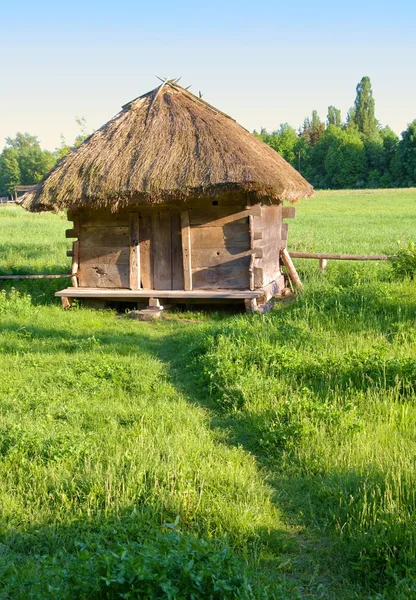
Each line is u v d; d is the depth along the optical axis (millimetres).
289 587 3824
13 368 8766
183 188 11805
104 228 13844
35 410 6930
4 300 13383
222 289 13125
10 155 125062
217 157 12070
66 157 13648
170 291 13203
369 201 63656
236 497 4953
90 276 14039
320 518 4707
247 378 7594
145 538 4160
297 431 5977
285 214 15719
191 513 4645
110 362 8922
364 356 7863
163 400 7492
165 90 14289
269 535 4457
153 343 10688
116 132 13461
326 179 104438
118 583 3439
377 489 4727
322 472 5391
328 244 22469
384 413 6461
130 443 5863
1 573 3918
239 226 12914
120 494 4883
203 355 8945
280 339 9484
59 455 5566
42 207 13016
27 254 23000
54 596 3443
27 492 5090
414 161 92812
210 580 3469
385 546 4055
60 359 9234
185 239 13164
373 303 10844
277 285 14625
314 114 139750
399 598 3582
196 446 5871
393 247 21297
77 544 3932
